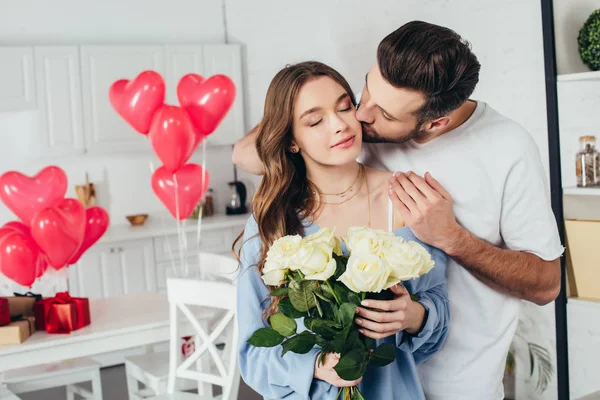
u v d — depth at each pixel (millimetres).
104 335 2902
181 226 5242
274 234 1604
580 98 2590
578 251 2631
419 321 1445
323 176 1620
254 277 1620
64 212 2955
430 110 1464
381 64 1444
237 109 5668
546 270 1698
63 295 2996
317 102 1505
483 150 1700
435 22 3756
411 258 1296
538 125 3279
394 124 1513
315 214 1632
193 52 5434
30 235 3092
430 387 1793
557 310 2705
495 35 3438
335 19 4543
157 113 3295
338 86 1532
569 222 2639
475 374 1775
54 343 2812
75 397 4445
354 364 1313
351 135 1520
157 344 5277
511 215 1707
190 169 3484
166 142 3277
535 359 3299
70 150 5031
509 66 3383
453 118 1721
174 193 3455
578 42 2570
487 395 1786
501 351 1787
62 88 4973
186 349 3465
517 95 3361
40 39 5258
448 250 1578
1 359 2760
